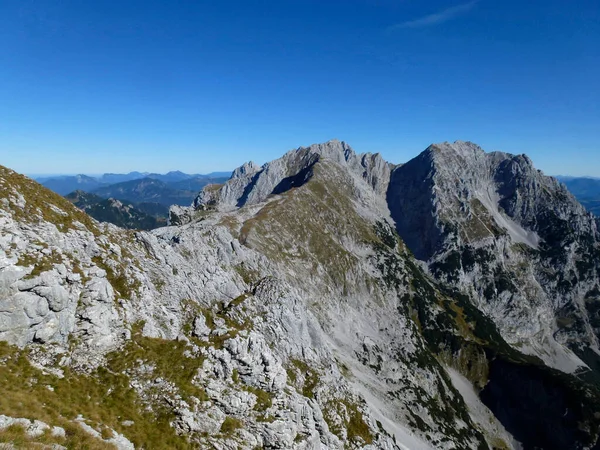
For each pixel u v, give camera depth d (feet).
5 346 126.52
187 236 336.90
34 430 99.04
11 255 136.26
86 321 153.07
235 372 185.26
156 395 147.23
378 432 305.94
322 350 383.45
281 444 168.35
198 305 241.55
